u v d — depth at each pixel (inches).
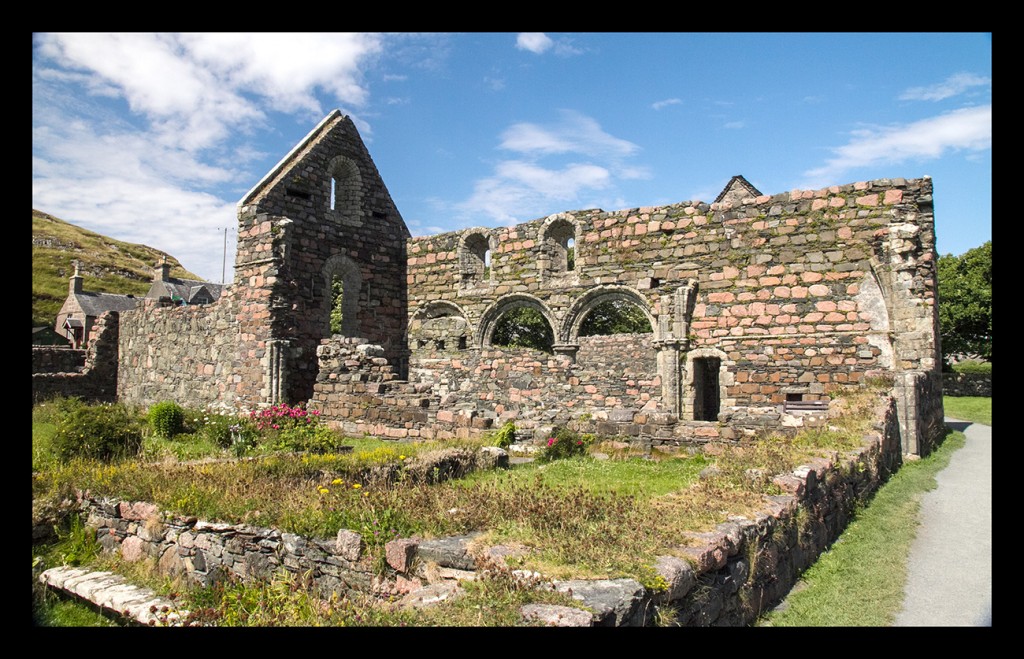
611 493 313.4
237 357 829.2
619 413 564.7
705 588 198.7
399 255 1082.7
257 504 309.1
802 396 743.1
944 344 1641.2
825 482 338.0
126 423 506.9
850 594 266.2
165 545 318.0
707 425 523.8
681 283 834.8
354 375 687.1
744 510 257.6
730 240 805.9
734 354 789.9
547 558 201.0
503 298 986.7
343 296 987.9
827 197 747.4
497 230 1007.0
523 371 940.6
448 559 223.5
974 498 434.9
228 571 290.2
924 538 352.5
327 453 495.8
